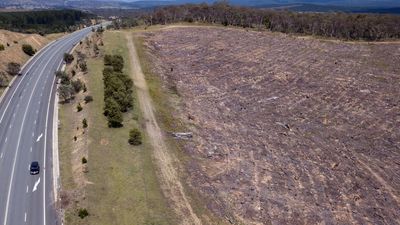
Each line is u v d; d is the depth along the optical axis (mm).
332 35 165625
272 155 64812
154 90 88062
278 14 176250
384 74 110500
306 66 115688
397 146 70438
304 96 92875
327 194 54938
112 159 56125
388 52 134375
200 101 86500
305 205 52188
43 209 45750
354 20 166125
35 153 57625
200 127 73312
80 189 48875
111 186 50094
